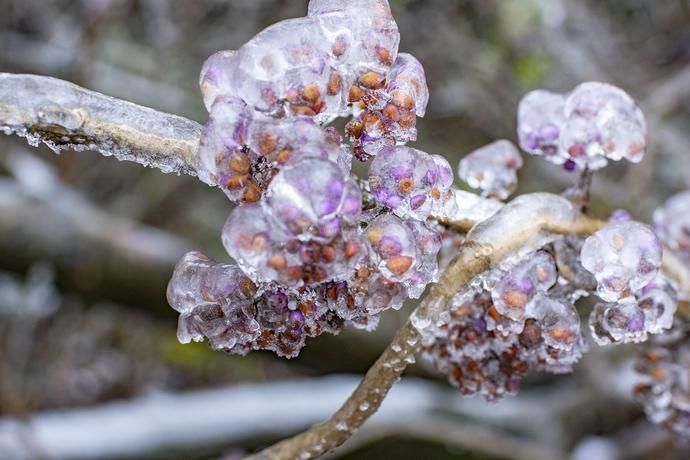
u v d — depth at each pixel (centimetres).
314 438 39
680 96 99
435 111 118
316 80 36
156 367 117
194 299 37
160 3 112
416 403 91
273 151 35
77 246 83
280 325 37
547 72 103
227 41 117
